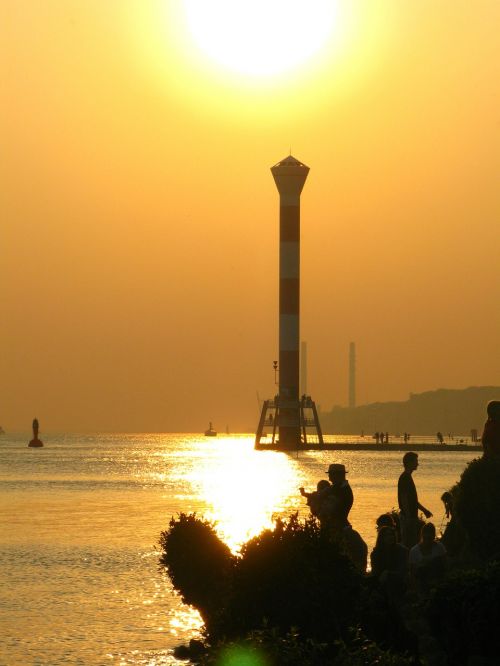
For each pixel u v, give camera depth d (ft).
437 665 120.88
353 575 119.65
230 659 90.48
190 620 196.24
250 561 120.16
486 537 131.13
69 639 179.73
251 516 403.34
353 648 96.07
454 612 97.66
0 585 238.48
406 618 147.64
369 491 619.67
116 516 432.66
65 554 295.89
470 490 132.16
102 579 247.09
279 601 117.39
